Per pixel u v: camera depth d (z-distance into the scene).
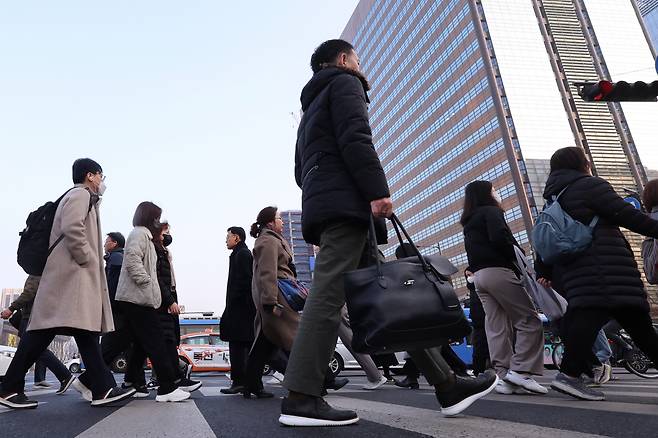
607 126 74.25
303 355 2.01
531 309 3.84
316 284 2.08
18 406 3.28
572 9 82.62
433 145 81.75
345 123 2.14
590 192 3.04
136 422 2.48
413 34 87.81
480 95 71.44
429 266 2.02
